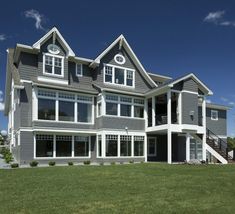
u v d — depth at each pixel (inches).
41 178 502.0
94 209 300.7
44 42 903.7
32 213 285.3
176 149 1080.8
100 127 928.9
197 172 602.5
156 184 450.6
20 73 863.7
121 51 1058.7
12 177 513.7
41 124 845.8
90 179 493.7
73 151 911.0
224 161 949.2
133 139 985.5
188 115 939.3
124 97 984.9
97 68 999.0
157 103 1077.8
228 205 330.0
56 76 911.7
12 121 1120.2
